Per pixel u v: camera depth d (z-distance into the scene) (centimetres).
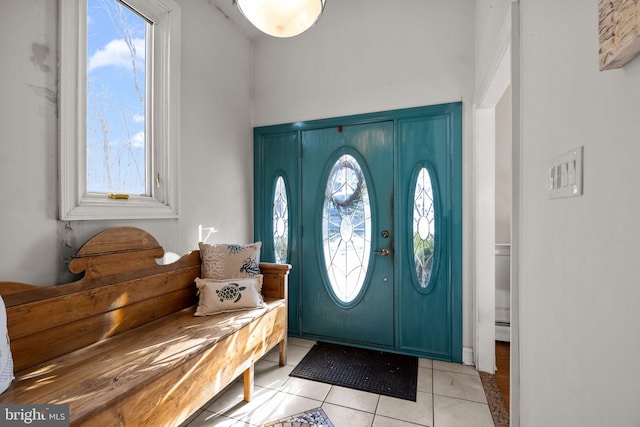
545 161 99
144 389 124
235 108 285
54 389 116
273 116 302
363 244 274
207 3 252
